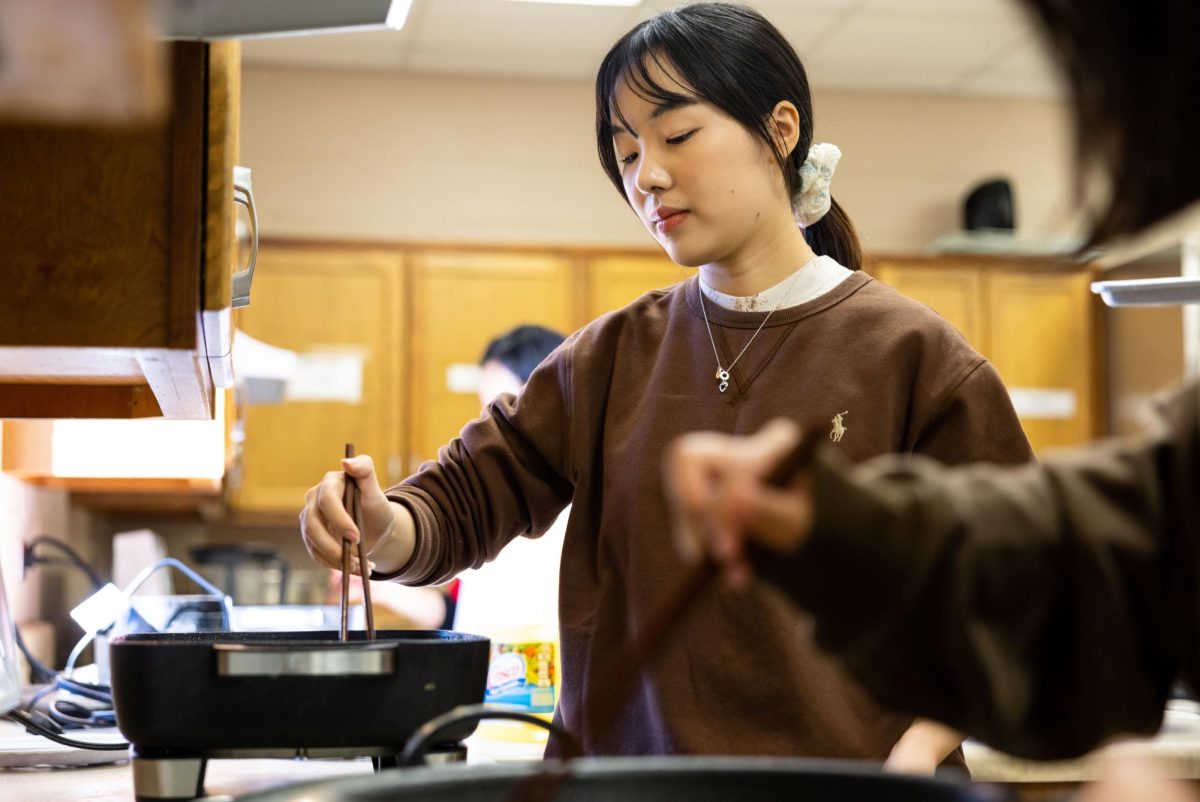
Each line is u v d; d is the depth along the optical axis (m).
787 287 1.31
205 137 0.97
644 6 4.20
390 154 4.78
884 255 4.94
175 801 0.89
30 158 0.96
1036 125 5.12
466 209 4.80
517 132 4.86
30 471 2.23
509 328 4.63
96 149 0.96
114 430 2.29
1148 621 0.63
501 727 1.84
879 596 0.57
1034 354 4.88
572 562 1.35
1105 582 0.61
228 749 0.89
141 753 0.90
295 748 0.89
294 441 4.50
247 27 0.92
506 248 4.65
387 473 4.54
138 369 1.12
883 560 0.56
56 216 0.96
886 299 1.31
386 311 4.59
